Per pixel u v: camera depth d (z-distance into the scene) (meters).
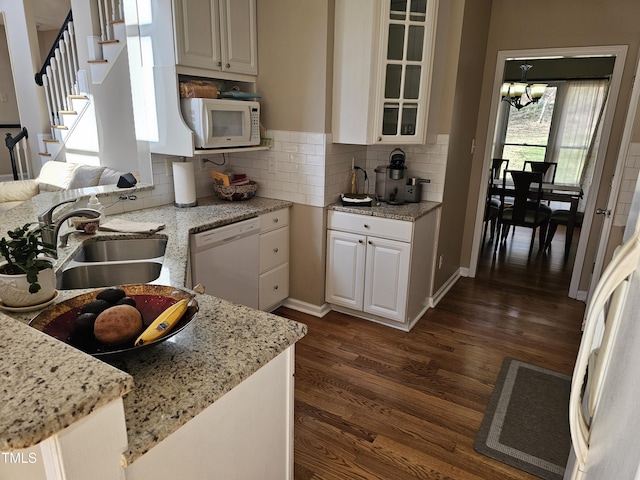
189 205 2.88
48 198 2.61
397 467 1.93
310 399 2.37
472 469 1.92
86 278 1.87
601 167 3.49
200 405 0.93
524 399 2.40
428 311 3.47
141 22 2.57
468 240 4.18
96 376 0.74
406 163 3.40
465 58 3.21
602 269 2.96
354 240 3.09
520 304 3.64
